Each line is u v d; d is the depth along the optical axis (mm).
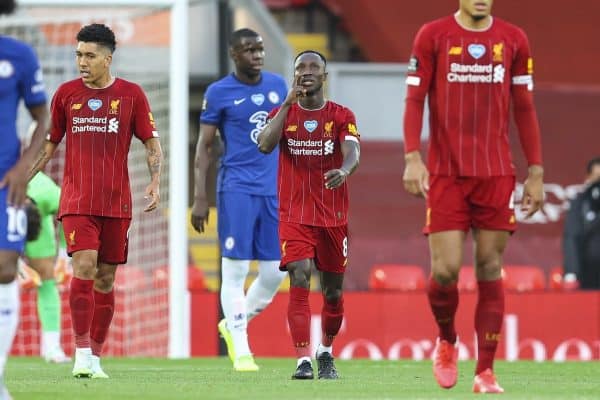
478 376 24859
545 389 26750
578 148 69500
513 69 24750
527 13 79812
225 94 35875
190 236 67875
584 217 55500
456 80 24359
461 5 24562
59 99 30969
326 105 29688
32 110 21609
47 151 31391
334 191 29672
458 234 24375
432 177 24484
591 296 49906
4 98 21188
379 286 58219
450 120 24359
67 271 43281
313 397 23547
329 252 29906
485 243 24516
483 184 24250
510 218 24453
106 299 31547
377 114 69750
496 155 24375
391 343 49344
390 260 65938
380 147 67062
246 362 35281
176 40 49531
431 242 24578
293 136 29547
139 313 51688
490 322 24531
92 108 30609
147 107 31156
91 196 30500
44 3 50188
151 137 31109
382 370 36125
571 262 55531
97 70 30500
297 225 29453
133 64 60625
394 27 79875
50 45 56375
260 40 35938
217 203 36375
